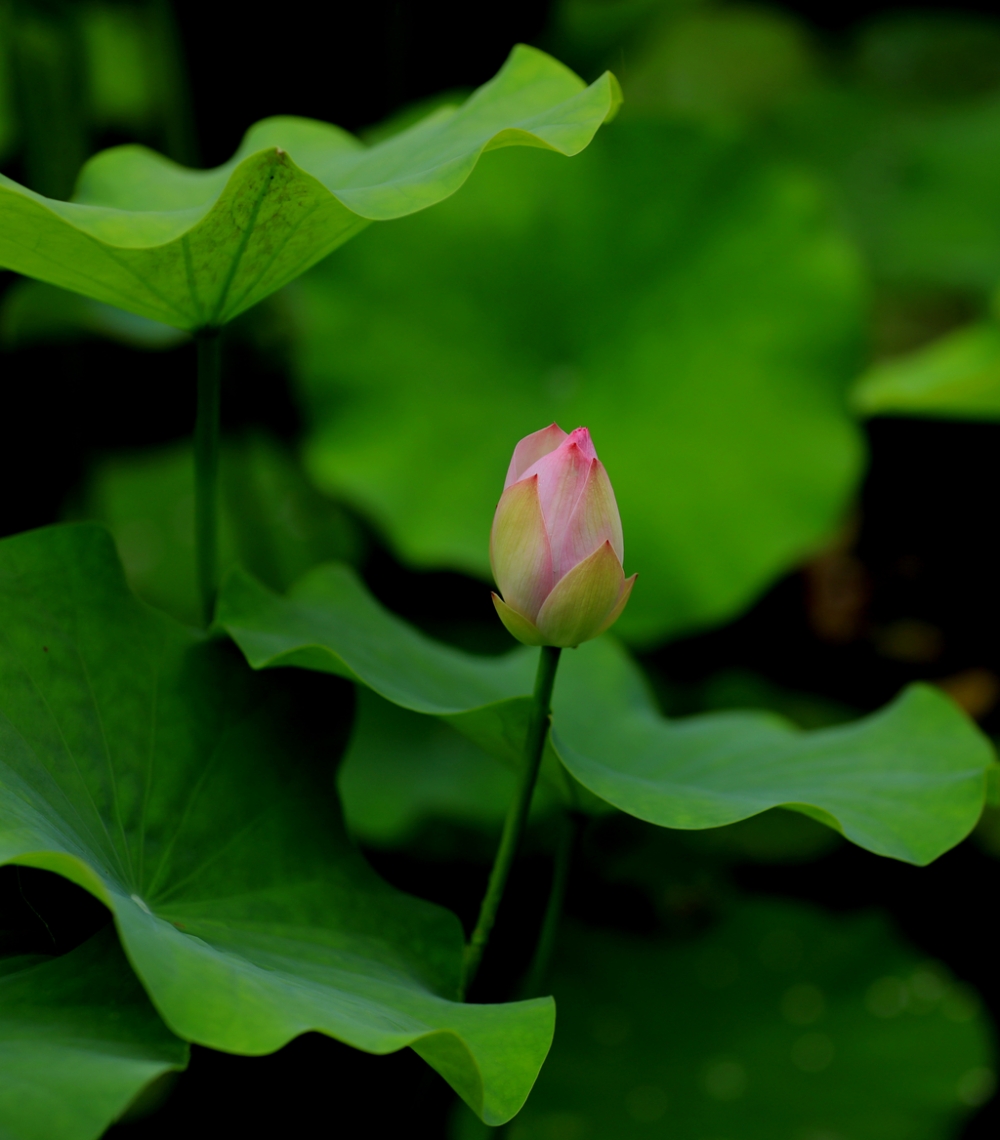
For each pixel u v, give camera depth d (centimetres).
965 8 676
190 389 374
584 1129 296
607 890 357
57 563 218
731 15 651
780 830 351
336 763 221
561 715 234
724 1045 323
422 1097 230
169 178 226
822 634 419
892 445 432
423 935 217
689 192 354
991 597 414
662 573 342
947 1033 324
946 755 226
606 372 357
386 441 340
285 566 372
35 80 313
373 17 347
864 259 488
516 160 352
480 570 332
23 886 208
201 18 327
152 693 218
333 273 346
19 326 285
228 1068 252
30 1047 202
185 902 213
